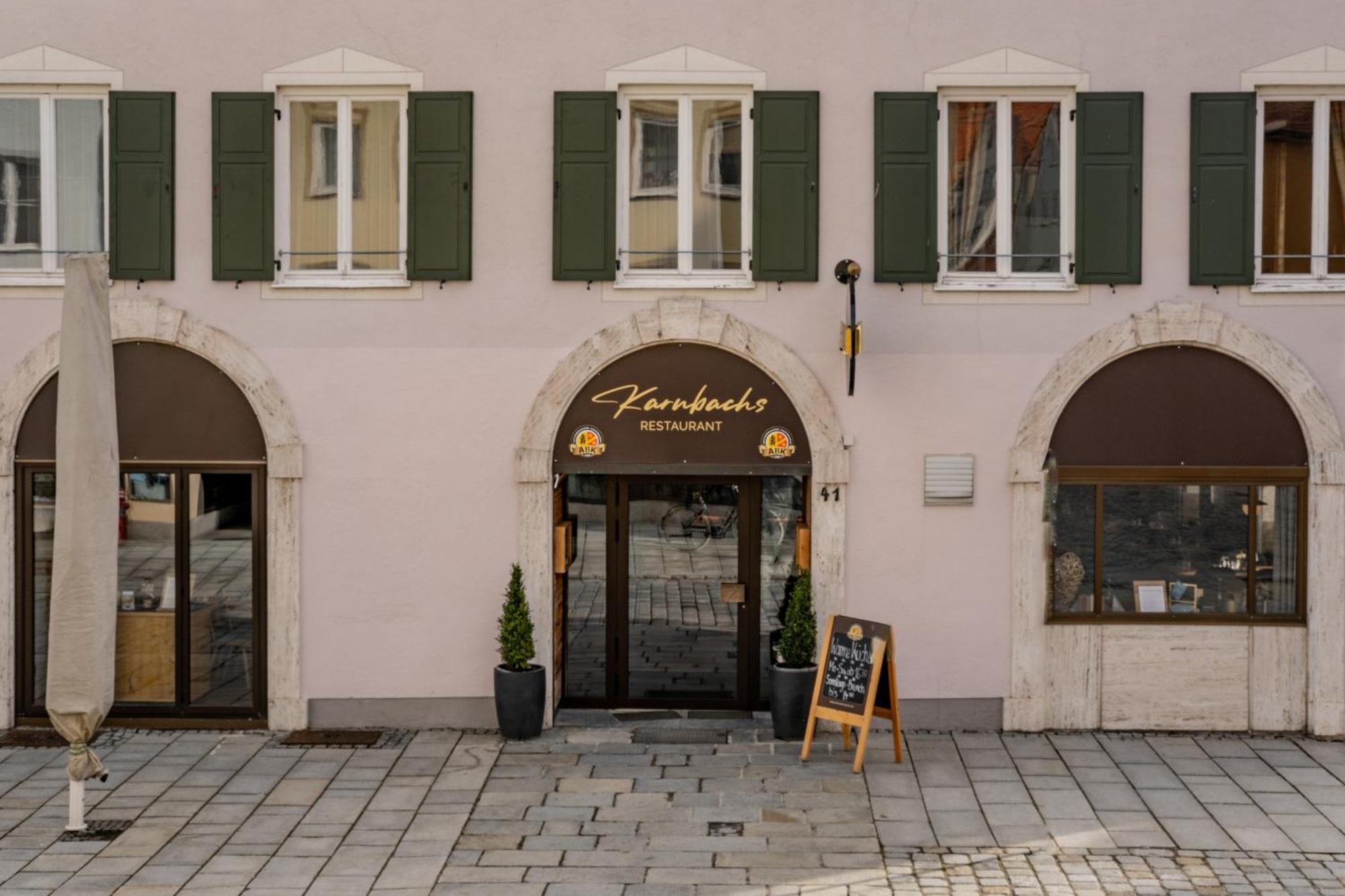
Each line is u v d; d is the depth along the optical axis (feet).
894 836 29.66
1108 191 36.70
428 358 37.37
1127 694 37.65
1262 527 37.52
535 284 37.24
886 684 35.32
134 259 37.06
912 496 37.40
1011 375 37.14
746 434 37.63
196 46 36.96
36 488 37.83
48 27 36.91
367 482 37.58
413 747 36.19
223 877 27.45
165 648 38.19
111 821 30.63
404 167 37.68
